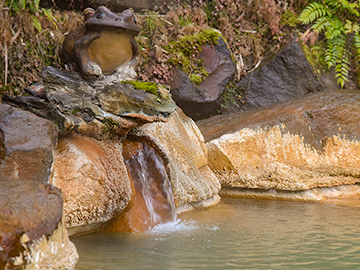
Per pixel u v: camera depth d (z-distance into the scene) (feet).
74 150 9.53
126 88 11.30
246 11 23.61
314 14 24.30
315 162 17.76
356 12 25.09
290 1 24.85
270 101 23.03
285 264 8.47
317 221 12.87
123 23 11.31
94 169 9.68
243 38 23.25
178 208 13.66
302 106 19.15
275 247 9.80
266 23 23.59
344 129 18.17
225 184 17.83
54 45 17.07
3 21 14.93
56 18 17.65
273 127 17.72
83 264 8.06
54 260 6.49
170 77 20.54
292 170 17.38
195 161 15.10
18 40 15.78
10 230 5.87
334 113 18.39
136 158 11.85
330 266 8.36
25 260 5.90
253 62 23.35
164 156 12.78
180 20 21.79
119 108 11.12
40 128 8.29
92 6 19.62
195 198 14.28
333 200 17.06
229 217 13.37
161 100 11.76
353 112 18.35
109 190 10.00
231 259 8.76
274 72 23.27
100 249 9.18
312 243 10.19
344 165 17.83
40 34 16.58
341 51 24.13
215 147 17.39
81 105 10.82
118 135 11.52
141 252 9.10
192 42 20.79
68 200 9.11
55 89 10.85
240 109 22.82
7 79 15.38
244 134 17.52
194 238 10.51
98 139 10.94
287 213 14.20
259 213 14.16
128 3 20.29
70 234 9.73
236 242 10.20
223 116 21.76
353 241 10.43
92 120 10.59
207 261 8.58
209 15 23.22
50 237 6.38
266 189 17.54
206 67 21.21
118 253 8.94
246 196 17.80
